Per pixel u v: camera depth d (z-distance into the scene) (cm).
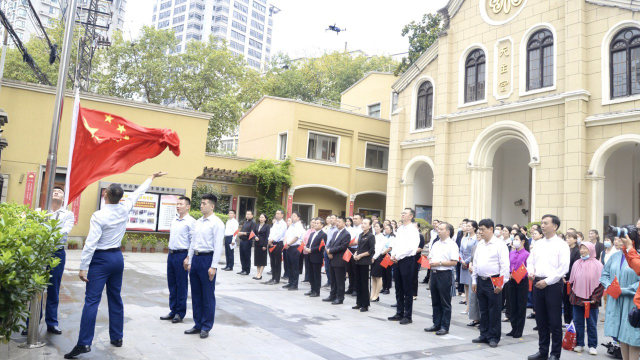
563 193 1384
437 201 1764
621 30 1329
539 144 1473
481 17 1705
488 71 1661
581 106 1354
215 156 2086
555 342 571
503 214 1970
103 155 616
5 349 479
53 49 1495
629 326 483
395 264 822
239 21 9838
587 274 638
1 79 1384
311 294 967
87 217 1501
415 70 1998
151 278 1027
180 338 566
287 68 3653
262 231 1176
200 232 591
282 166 2116
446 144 1766
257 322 684
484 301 655
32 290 364
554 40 1459
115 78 2730
